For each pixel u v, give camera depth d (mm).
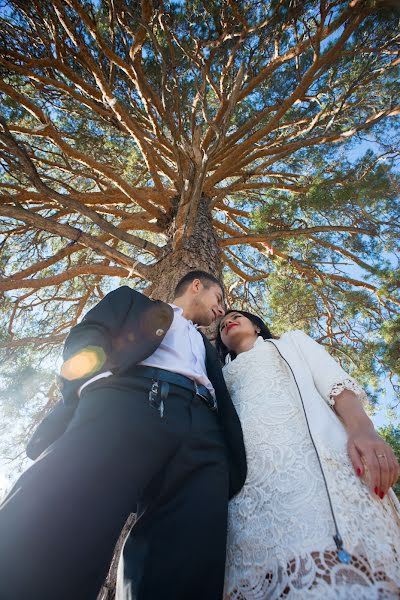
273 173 6957
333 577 985
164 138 5168
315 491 1184
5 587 882
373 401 5613
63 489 1046
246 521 1239
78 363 1330
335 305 6305
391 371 5223
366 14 4453
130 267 3686
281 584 1033
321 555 1032
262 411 1468
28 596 896
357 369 5645
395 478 1212
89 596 1001
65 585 957
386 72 5793
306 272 6031
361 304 5516
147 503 1345
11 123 6105
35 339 4328
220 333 2133
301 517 1136
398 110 5449
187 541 1188
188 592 1116
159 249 3881
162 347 1555
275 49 5406
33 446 1410
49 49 4895
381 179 4742
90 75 5801
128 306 1552
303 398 1473
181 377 1468
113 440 1183
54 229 3453
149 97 4703
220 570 1158
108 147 7039
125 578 1190
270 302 5316
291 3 4340
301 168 7449
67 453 1110
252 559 1149
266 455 1334
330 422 1386
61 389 1337
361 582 974
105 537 1069
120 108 4355
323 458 1253
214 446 1370
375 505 1165
